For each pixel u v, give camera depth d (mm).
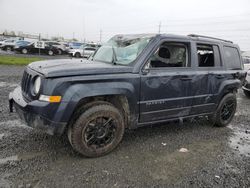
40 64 3588
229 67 5121
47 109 3008
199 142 4285
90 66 3395
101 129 3445
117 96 3557
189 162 3490
